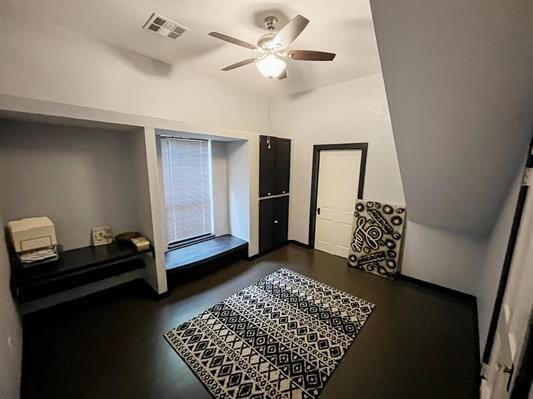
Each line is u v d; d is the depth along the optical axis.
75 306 2.63
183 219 3.58
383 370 1.86
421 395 1.67
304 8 1.93
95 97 2.50
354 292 2.95
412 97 1.71
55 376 1.77
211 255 3.29
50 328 2.28
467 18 1.16
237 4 1.90
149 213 2.63
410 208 2.94
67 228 2.58
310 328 2.30
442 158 2.11
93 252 2.58
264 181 3.89
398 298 2.83
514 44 1.18
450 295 2.93
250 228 3.78
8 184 2.21
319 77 3.38
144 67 2.81
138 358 1.94
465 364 1.92
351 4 1.88
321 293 2.91
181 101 3.20
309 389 1.70
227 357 1.96
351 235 3.72
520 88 1.36
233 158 3.82
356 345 2.11
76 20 2.12
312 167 4.11
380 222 3.35
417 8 1.21
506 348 1.14
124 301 2.74
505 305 1.41
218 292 2.92
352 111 3.51
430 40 1.33
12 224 2.13
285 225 4.48
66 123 2.29
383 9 1.27
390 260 3.28
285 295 2.86
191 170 3.57
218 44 2.54
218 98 3.61
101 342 2.11
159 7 1.95
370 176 3.44
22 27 2.05
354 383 1.75
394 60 1.51
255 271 3.47
